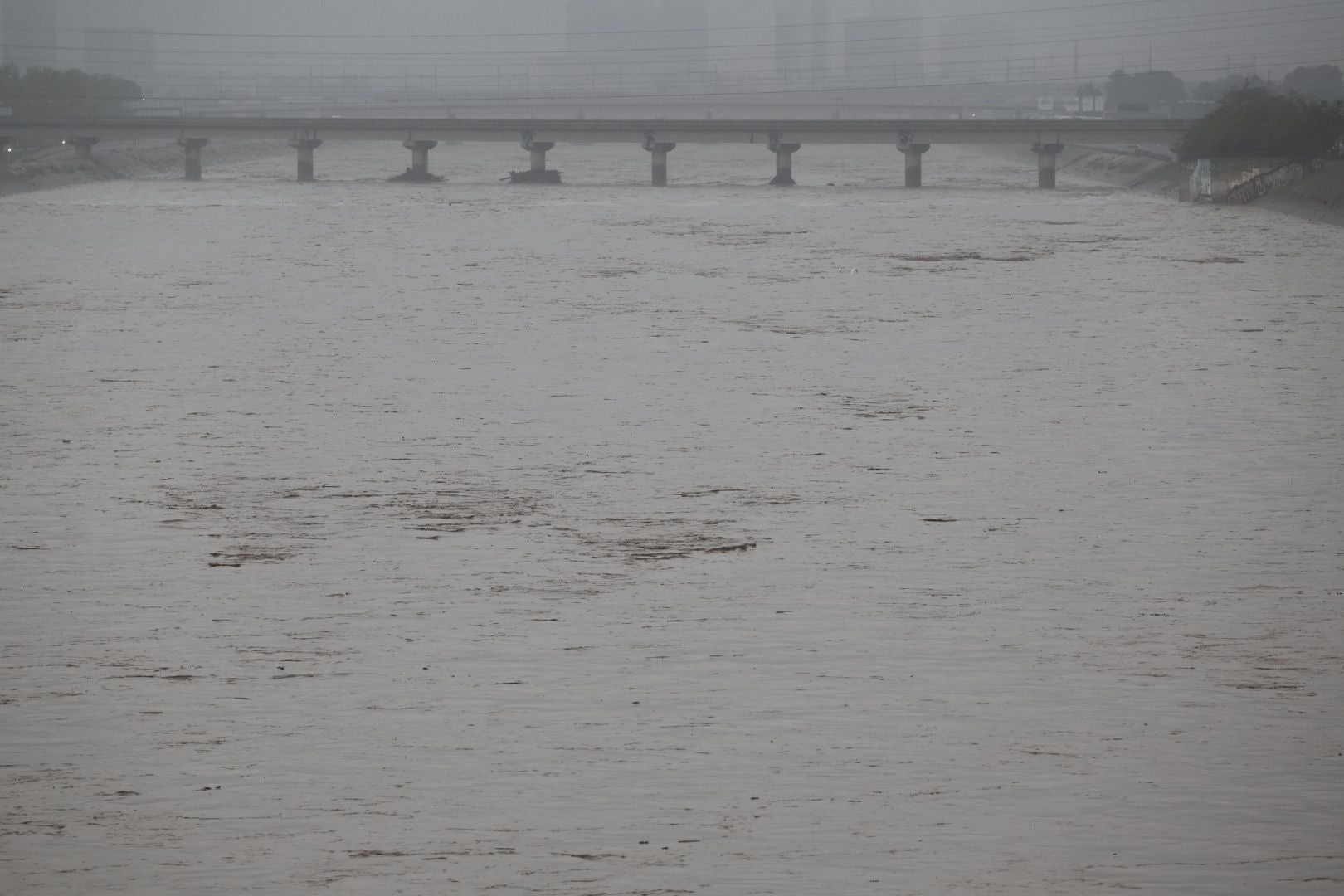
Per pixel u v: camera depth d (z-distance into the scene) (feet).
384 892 92.89
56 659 134.00
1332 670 131.75
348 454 212.64
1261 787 107.96
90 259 460.96
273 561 163.32
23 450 214.48
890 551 167.32
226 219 611.47
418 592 152.56
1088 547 169.27
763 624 143.43
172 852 98.12
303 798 106.11
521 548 167.94
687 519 179.83
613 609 147.54
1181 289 394.52
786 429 229.25
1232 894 93.15
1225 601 151.02
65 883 93.97
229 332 321.11
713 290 393.29
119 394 253.85
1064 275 425.28
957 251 488.85
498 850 98.37
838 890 93.15
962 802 105.60
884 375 273.75
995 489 194.39
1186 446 218.79
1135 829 101.65
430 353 295.69
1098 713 121.80
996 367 282.15
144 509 183.52
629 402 249.34
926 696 125.39
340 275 422.41
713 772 110.42
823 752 113.91
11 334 315.78
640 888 93.40
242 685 127.75
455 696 125.18
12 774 110.22
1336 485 196.95
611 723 119.44
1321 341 310.86
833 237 538.06
